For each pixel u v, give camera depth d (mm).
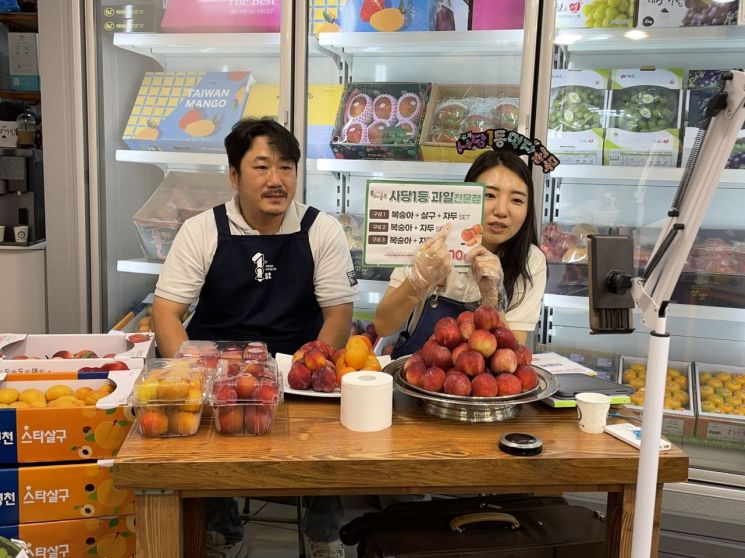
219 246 2131
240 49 3020
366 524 1583
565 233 2676
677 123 2523
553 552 1457
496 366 1397
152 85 2943
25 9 3695
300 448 1248
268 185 2023
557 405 1445
